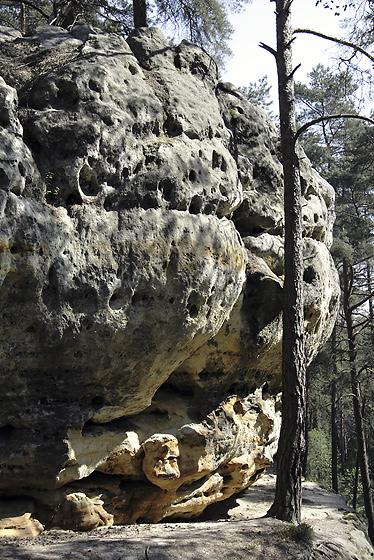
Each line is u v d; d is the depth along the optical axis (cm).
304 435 849
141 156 717
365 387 2066
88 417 699
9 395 639
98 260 653
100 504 732
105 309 657
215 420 850
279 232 1010
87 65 713
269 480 1289
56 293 624
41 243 609
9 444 653
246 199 932
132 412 762
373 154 2136
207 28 1318
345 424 3616
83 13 1391
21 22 1540
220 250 776
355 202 2372
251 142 988
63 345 643
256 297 881
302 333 871
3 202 578
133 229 684
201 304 746
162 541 664
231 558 652
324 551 751
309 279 1016
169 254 709
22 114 668
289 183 923
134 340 695
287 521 803
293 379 852
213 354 849
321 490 1257
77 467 692
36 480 674
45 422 663
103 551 605
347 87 1134
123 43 808
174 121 786
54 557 570
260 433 955
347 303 1850
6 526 647
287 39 1002
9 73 712
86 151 660
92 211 663
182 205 736
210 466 827
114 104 716
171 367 763
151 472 752
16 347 625
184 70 885
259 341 880
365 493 1616
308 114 2498
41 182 640
